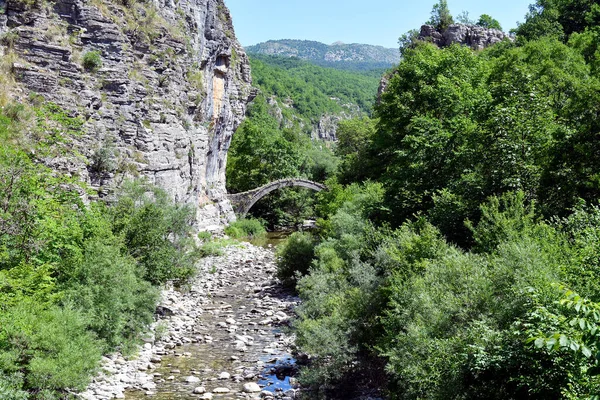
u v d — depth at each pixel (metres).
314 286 20.11
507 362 10.38
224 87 52.09
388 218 26.97
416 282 14.14
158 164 31.78
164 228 24.94
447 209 20.92
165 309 24.81
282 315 25.03
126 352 19.03
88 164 25.45
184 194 36.88
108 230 21.00
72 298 17.03
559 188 17.62
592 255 11.33
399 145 36.53
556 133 18.58
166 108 34.31
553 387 9.51
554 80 31.91
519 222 15.59
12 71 24.52
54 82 25.31
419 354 12.26
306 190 66.75
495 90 23.83
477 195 20.34
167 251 25.09
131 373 17.59
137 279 20.84
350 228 27.88
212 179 53.53
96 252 18.58
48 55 25.83
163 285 27.06
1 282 14.48
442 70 35.62
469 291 12.73
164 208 27.25
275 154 68.81
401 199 26.53
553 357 9.44
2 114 22.22
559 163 17.88
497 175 19.56
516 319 10.73
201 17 45.72
